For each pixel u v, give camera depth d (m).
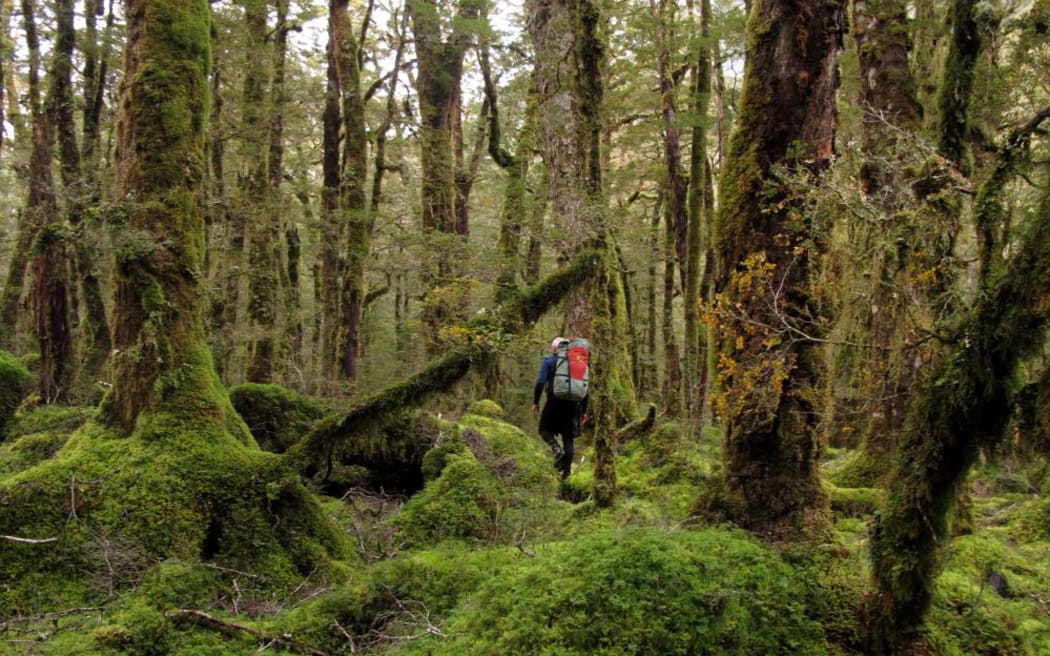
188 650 4.33
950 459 3.57
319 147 21.88
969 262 4.01
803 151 4.56
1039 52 6.09
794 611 4.05
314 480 8.87
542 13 7.77
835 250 4.57
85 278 11.69
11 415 11.29
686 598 3.95
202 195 6.98
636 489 8.95
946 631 4.05
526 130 15.86
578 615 3.93
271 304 14.62
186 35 6.87
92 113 15.66
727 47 14.55
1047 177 3.28
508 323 6.69
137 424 6.26
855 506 7.05
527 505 8.05
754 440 4.91
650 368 23.34
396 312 24.83
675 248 19.47
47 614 4.72
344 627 4.97
